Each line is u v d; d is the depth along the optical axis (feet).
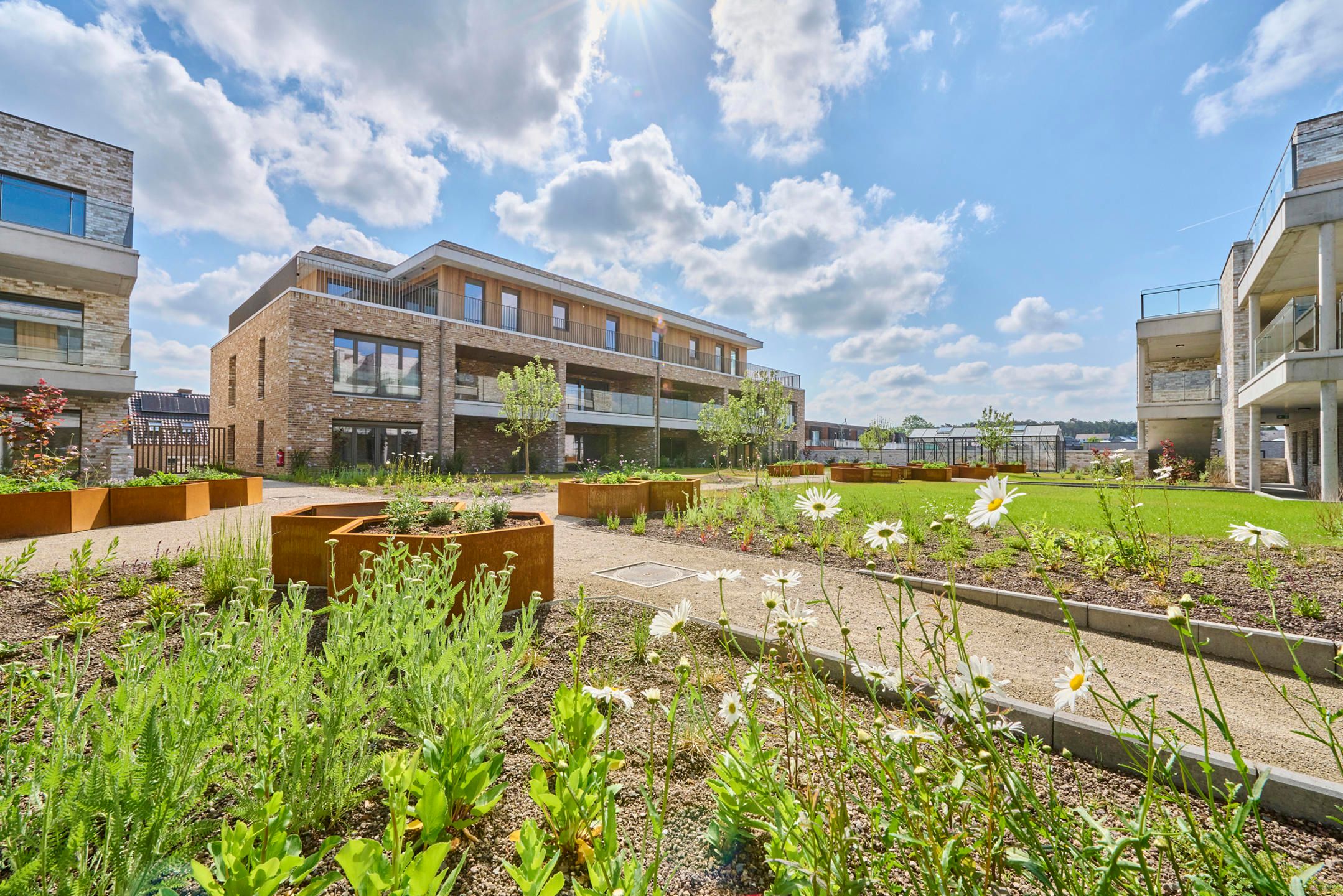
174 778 4.27
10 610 11.91
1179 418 67.31
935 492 43.98
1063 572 16.31
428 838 4.65
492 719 6.58
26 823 4.01
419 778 4.92
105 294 44.75
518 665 9.48
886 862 4.03
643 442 86.07
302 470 47.37
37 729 4.58
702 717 7.66
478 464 69.26
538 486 49.14
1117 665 10.82
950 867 3.78
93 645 10.24
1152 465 71.46
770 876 4.95
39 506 21.02
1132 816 4.68
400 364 57.93
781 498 31.12
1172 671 10.55
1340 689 9.73
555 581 16.06
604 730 5.67
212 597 12.73
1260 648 10.99
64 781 4.17
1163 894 4.44
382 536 12.44
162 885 4.13
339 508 17.34
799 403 112.47
